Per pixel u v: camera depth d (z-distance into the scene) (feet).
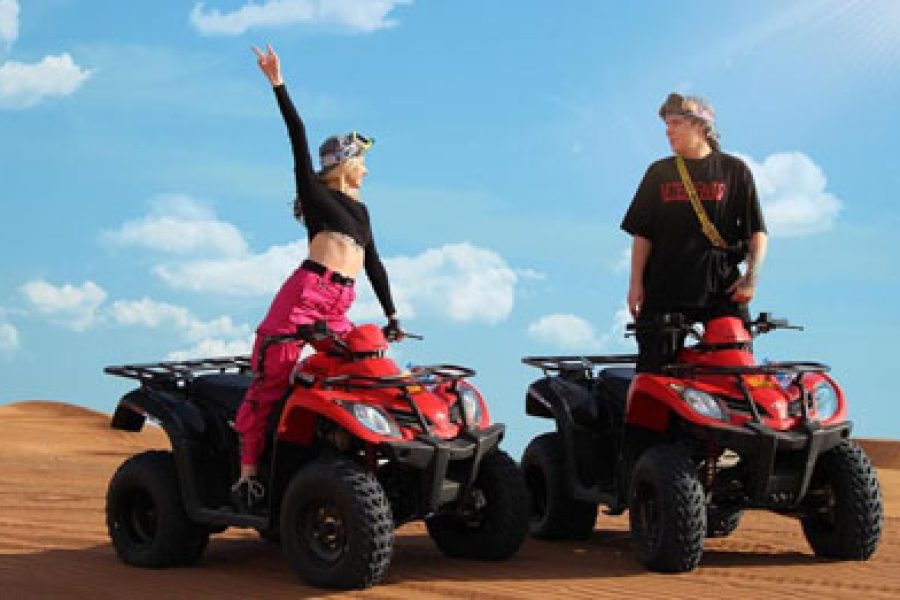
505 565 21.07
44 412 69.00
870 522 20.81
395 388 19.70
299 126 19.76
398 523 19.72
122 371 22.27
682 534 19.65
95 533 25.94
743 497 21.12
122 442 60.39
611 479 24.35
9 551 23.44
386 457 19.39
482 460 21.20
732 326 21.04
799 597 17.97
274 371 19.99
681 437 21.76
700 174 21.85
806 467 20.16
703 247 21.93
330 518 19.16
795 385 21.09
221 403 21.74
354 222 20.44
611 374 24.66
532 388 25.68
